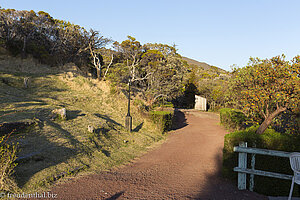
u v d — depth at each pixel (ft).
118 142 38.81
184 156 32.04
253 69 29.96
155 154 34.71
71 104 56.29
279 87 22.33
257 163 16.51
